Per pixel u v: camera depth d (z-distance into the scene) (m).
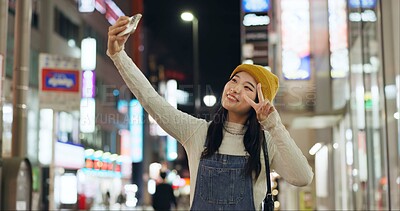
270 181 2.93
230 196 2.91
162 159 56.09
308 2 17.06
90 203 38.84
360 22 11.34
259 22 19.31
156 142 56.53
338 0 14.17
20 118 9.80
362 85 11.60
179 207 35.19
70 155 30.91
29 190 8.66
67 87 9.38
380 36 8.89
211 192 2.92
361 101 11.79
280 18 17.38
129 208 41.09
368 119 10.94
